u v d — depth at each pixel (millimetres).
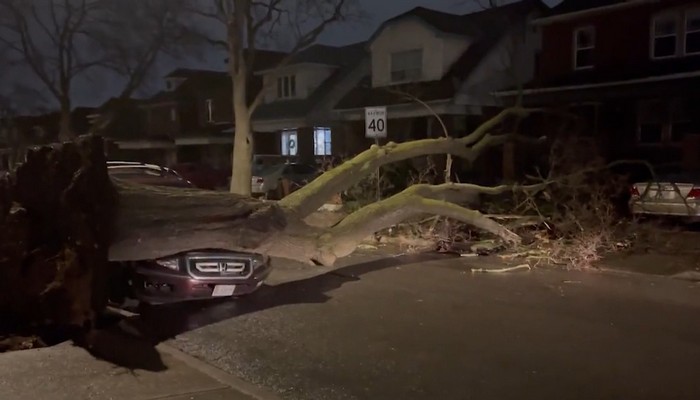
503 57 25969
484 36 27047
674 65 19906
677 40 20422
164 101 44562
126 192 7574
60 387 5625
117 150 47438
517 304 8594
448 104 24438
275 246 8812
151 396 5418
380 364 6309
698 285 9594
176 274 7918
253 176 25125
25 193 7316
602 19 22188
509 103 22734
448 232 13039
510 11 27156
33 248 7230
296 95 34281
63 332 7461
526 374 6000
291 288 9719
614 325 7551
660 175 15328
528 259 11656
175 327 7660
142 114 47750
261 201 8711
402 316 8047
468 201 13914
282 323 7793
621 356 6469
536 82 22969
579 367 6168
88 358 6469
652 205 13969
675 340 6961
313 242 9336
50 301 7160
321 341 7062
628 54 21609
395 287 9711
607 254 11938
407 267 11336
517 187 12586
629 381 5801
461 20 27719
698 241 12727
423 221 13258
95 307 7266
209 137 38844
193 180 28188
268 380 5914
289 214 9078
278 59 35750
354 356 6555
